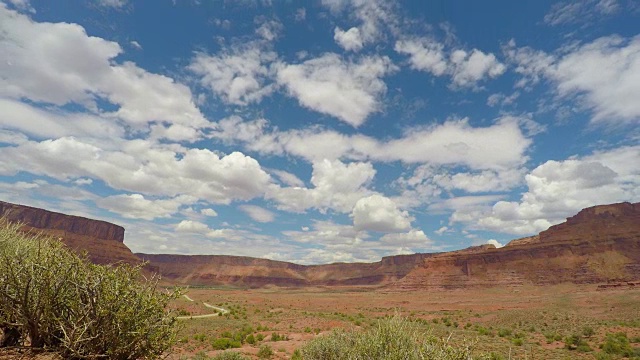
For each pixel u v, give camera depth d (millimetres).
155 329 4602
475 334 39438
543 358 25125
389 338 6543
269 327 40250
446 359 5203
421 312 75625
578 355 27000
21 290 4465
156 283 4918
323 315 58656
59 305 4586
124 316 4324
